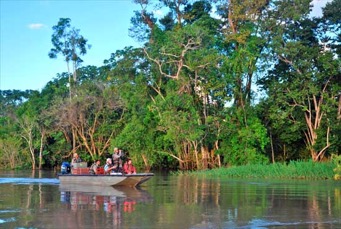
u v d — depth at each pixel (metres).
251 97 56.12
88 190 29.39
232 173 44.28
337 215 19.31
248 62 52.41
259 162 51.12
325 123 52.88
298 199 24.64
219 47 56.22
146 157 59.78
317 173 39.66
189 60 53.00
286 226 17.02
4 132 78.00
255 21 55.03
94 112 67.69
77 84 74.25
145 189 30.44
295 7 53.19
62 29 77.31
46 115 69.62
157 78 58.03
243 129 53.25
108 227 16.80
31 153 72.38
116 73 61.31
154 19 60.00
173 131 52.69
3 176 47.25
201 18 56.41
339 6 52.53
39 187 32.16
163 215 19.20
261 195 26.59
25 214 19.50
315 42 55.19
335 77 53.97
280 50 51.53
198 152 56.03
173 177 44.09
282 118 52.94
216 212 20.02
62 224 17.31
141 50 58.78
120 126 65.62
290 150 57.66
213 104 55.59
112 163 35.09
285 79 54.09
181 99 52.84
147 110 58.62
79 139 71.31
